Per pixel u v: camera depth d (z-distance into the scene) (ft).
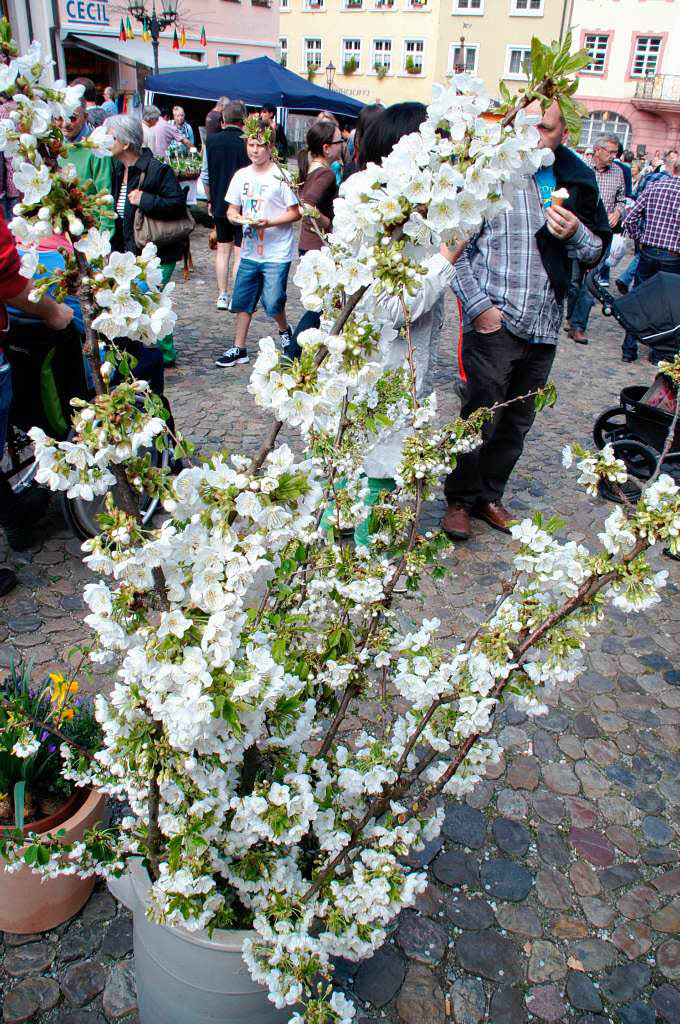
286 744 5.60
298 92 48.65
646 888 8.55
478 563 14.40
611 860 8.85
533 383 14.43
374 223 4.86
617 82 134.72
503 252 13.47
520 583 6.38
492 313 13.44
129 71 76.69
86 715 7.98
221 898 5.51
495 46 138.31
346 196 4.89
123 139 19.89
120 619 4.63
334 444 6.88
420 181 4.64
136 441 4.18
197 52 88.02
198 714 4.33
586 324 30.32
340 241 5.20
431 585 13.61
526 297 13.42
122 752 5.50
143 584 4.41
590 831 9.20
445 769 6.32
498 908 8.20
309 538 6.04
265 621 5.75
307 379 4.67
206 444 17.99
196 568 4.49
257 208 22.21
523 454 19.35
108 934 7.60
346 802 6.39
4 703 7.20
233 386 21.98
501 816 9.28
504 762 10.05
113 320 4.20
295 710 5.28
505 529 15.43
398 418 7.06
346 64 147.23
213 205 28.81
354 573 6.31
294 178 7.05
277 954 5.28
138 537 4.36
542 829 9.16
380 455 10.54
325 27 147.95
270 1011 5.98
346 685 6.68
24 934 7.52
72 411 12.64
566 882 8.55
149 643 4.48
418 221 4.75
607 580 5.57
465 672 5.74
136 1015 7.01
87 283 4.20
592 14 132.36
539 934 7.97
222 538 4.50
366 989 7.32
